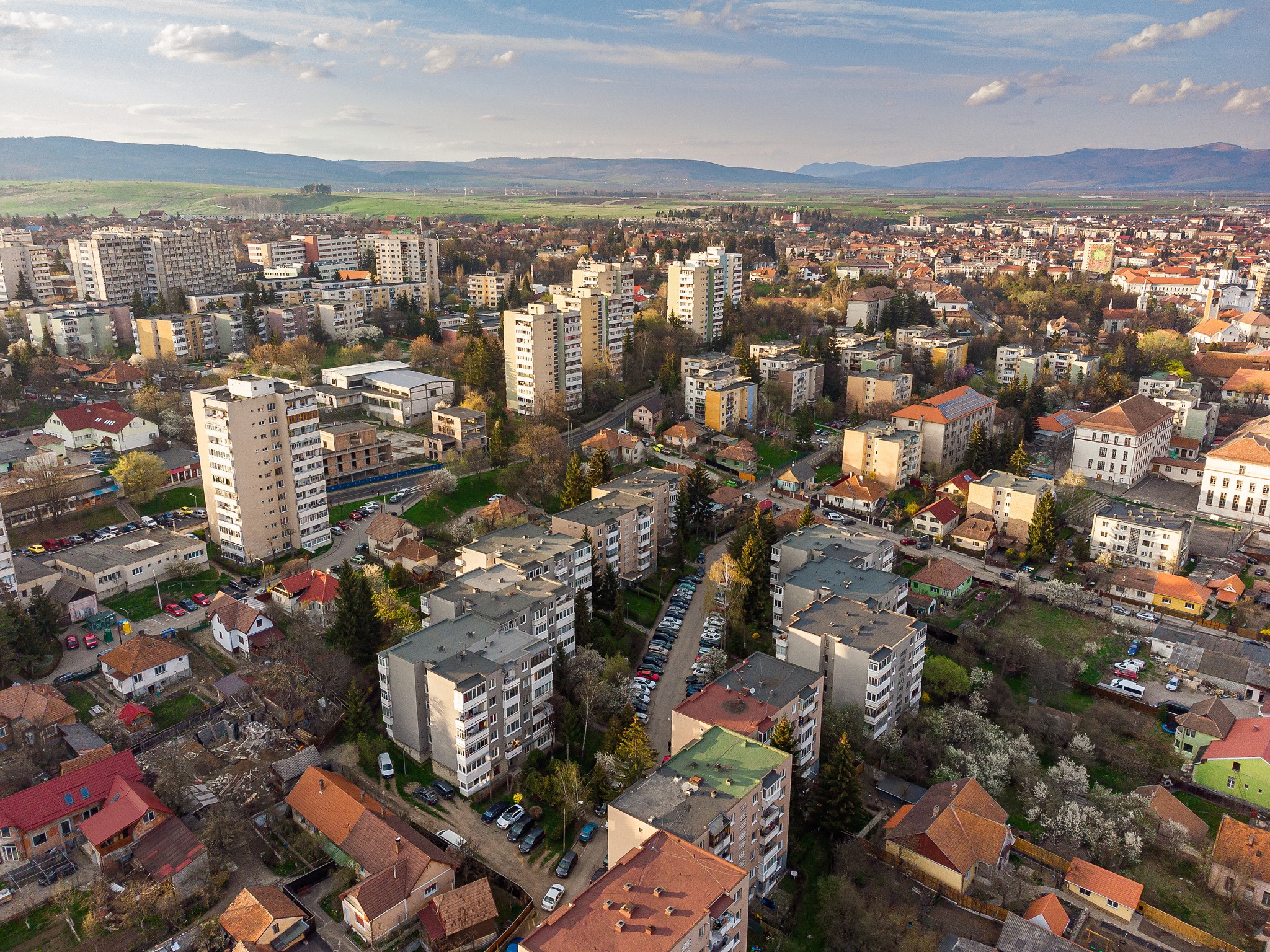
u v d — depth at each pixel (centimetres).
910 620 15125
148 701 14800
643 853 9675
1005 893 11619
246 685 14912
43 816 11819
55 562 18200
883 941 10638
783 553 18450
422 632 14238
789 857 12556
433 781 13512
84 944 10544
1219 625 18638
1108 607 19588
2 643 14650
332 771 13588
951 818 12169
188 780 12875
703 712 12738
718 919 9050
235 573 18950
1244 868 11781
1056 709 16200
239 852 12094
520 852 12219
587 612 16900
